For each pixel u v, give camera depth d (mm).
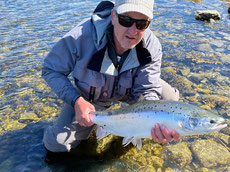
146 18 805
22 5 3248
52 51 945
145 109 837
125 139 887
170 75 1600
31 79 1544
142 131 845
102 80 950
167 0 3785
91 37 909
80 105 906
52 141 986
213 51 1962
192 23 2693
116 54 927
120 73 957
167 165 952
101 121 902
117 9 804
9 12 2902
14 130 1124
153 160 980
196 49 1997
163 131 785
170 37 2252
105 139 1120
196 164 951
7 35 2193
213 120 748
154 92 1005
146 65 966
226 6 3500
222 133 1116
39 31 2311
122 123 872
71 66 974
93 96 998
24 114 1230
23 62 1743
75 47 922
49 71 965
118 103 1342
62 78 958
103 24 891
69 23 2537
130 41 846
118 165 963
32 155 998
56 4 3342
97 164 970
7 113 1230
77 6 3238
